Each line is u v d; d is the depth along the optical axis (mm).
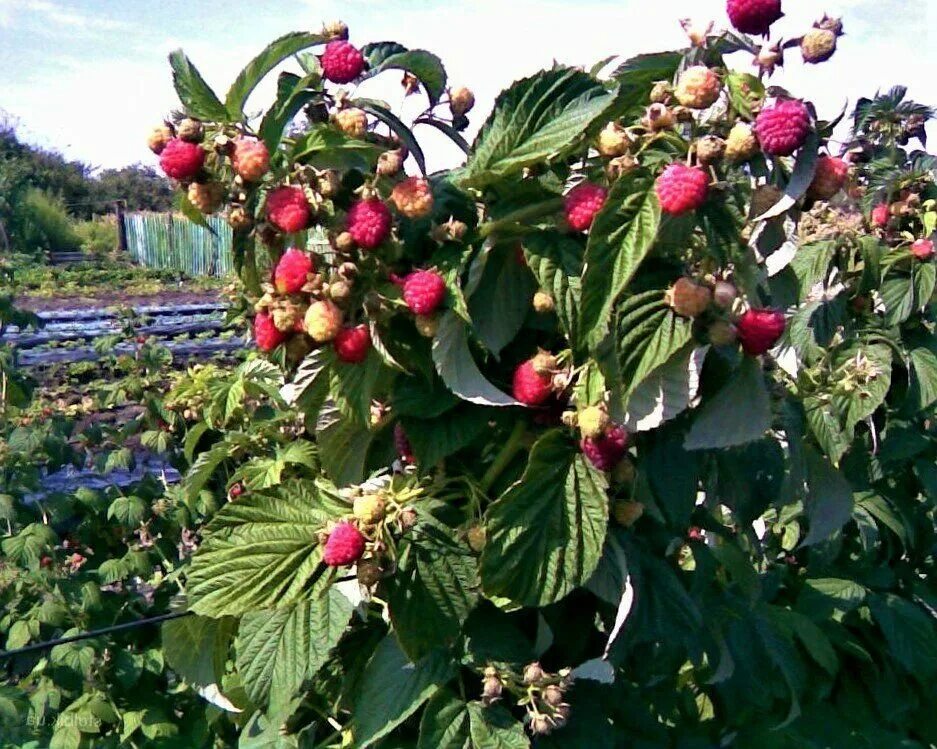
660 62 467
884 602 934
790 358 679
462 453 529
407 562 477
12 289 1223
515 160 456
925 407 919
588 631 527
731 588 717
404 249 472
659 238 428
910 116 1004
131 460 1131
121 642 1039
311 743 573
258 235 468
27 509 1115
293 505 506
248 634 491
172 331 4316
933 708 981
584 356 465
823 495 602
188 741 971
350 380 482
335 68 460
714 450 542
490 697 484
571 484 465
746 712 847
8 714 958
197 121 444
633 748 620
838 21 427
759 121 410
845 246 908
